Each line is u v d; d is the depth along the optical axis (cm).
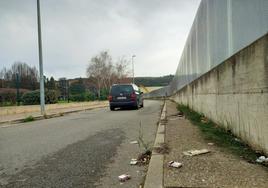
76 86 3394
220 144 585
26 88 2234
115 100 2091
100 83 6556
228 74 681
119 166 489
